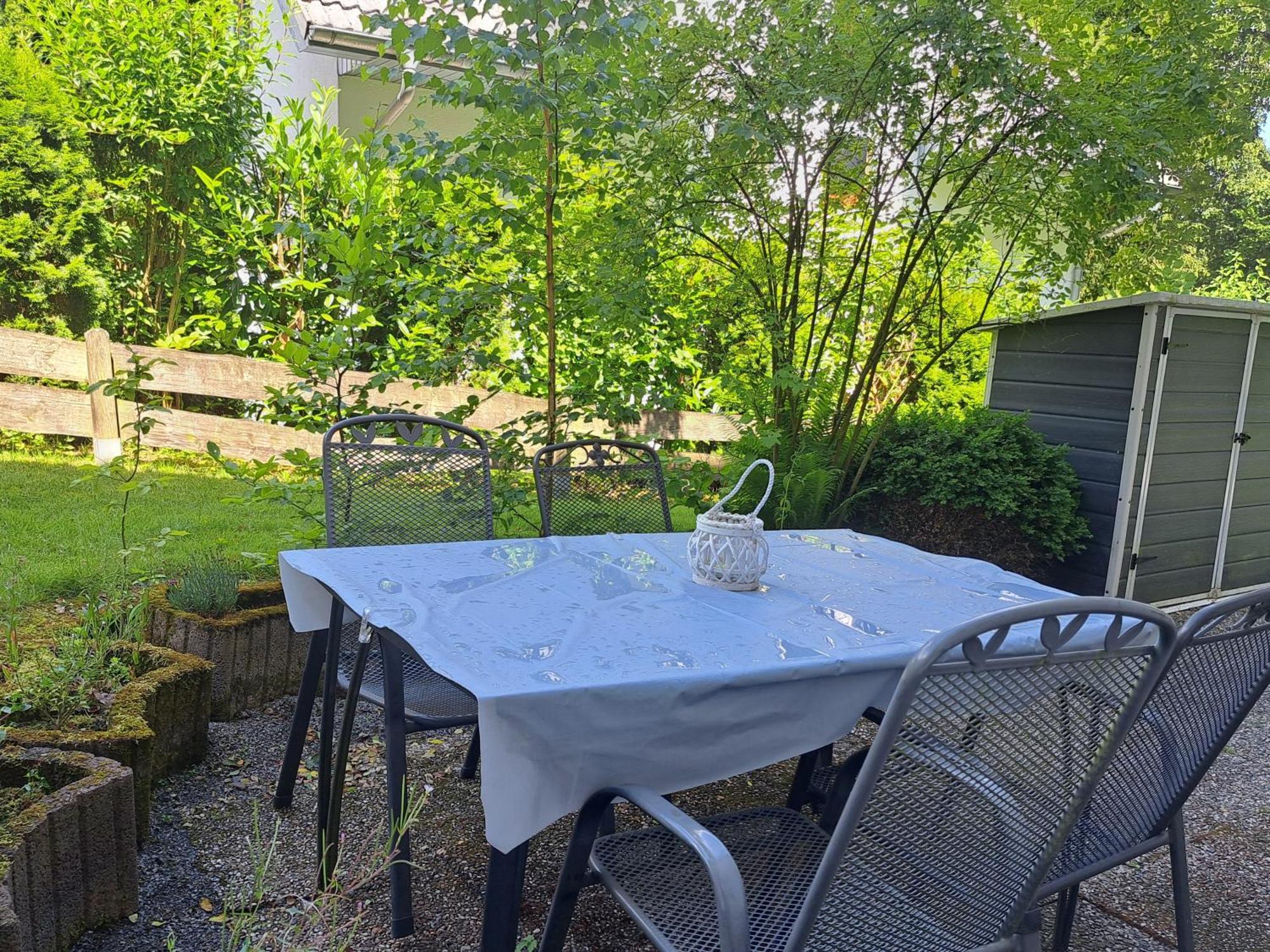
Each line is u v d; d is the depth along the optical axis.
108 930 2.10
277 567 4.27
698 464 5.09
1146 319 5.15
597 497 3.47
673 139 4.74
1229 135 5.20
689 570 2.57
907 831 1.41
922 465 5.30
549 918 1.67
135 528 4.90
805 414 5.48
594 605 2.13
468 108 8.91
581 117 3.98
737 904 1.36
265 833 2.58
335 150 6.95
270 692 3.44
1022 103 4.55
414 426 3.23
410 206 4.79
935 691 1.32
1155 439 5.30
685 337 5.77
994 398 6.08
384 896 2.33
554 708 1.53
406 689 2.51
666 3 4.51
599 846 1.80
